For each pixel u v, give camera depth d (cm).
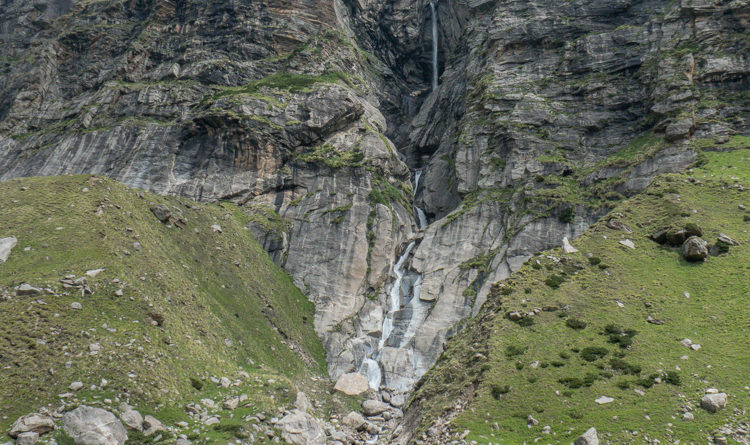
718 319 3725
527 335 3931
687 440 2759
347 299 6706
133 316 3953
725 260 4306
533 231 6312
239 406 3775
